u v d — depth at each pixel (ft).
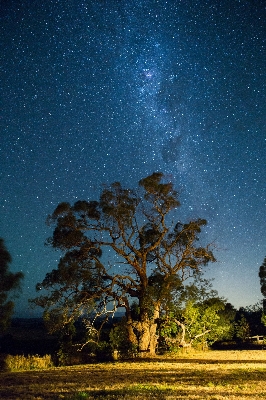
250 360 90.27
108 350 110.83
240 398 37.83
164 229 113.29
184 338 123.24
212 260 117.29
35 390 45.32
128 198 112.47
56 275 107.76
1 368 83.92
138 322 110.83
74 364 100.12
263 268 144.46
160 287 109.50
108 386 48.06
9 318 80.23
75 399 37.76
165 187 111.75
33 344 136.56
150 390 43.75
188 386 47.11
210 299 128.06
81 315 106.42
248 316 165.78
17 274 81.46
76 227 108.78
